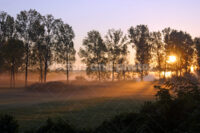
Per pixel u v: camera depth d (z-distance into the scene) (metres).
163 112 6.56
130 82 56.75
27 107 20.59
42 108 18.52
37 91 45.53
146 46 74.75
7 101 30.62
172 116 6.57
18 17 67.62
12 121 6.83
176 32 70.81
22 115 15.45
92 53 72.38
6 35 67.50
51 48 69.00
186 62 64.00
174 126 6.40
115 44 73.94
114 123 6.94
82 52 72.00
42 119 12.80
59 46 68.81
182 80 7.82
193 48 65.44
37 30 67.94
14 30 68.00
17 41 65.94
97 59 72.12
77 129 7.07
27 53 67.94
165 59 69.56
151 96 22.31
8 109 19.42
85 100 22.55
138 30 76.75
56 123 7.07
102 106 13.05
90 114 10.76
